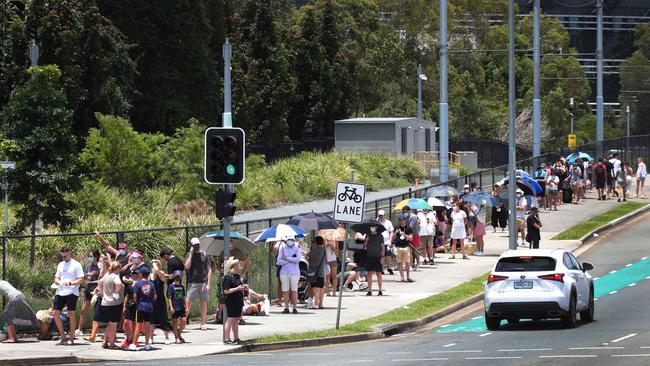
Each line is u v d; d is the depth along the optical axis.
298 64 164.88
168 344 51.50
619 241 100.38
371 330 56.16
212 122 130.75
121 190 96.44
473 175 118.00
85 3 106.12
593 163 144.50
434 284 76.31
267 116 147.62
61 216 68.25
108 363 45.50
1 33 100.94
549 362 41.59
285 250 63.22
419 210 87.19
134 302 49.97
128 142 99.31
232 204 51.94
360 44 196.75
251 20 151.12
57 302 51.09
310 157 138.62
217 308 60.56
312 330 55.84
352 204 56.19
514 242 85.31
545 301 54.88
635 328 54.16
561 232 104.31
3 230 70.38
